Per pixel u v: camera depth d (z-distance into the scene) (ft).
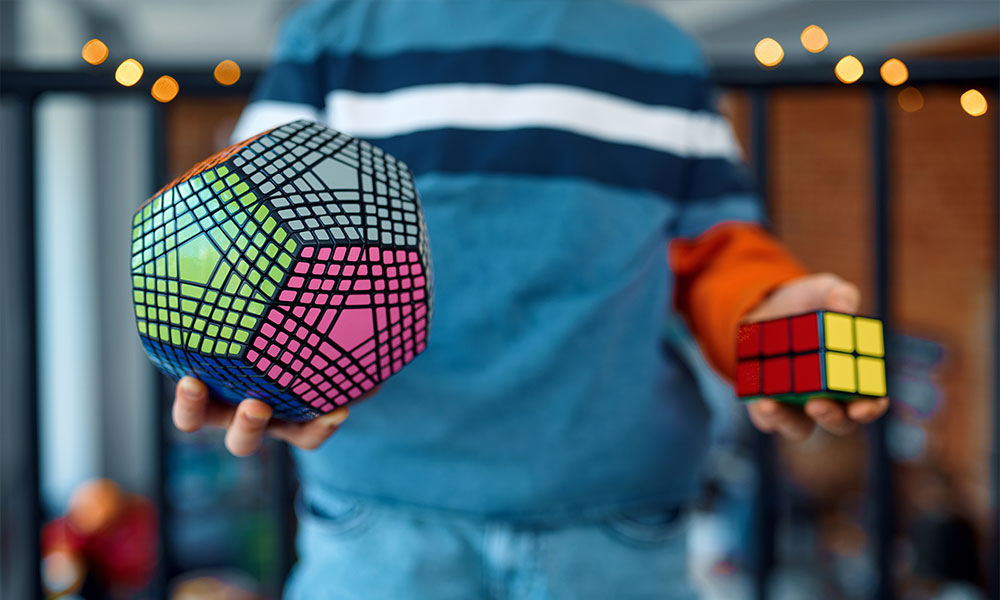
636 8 2.72
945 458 16.26
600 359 2.37
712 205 2.67
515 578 2.32
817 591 14.69
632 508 2.43
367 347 1.61
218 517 15.33
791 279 2.27
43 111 16.15
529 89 2.43
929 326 17.13
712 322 2.39
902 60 3.47
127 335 19.16
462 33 2.48
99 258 18.79
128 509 15.75
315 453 2.42
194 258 1.51
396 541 2.31
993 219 3.65
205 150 20.17
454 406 2.30
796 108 20.93
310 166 1.56
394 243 1.59
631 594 2.40
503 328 2.33
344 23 2.52
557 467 2.31
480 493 2.29
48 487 16.80
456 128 2.39
